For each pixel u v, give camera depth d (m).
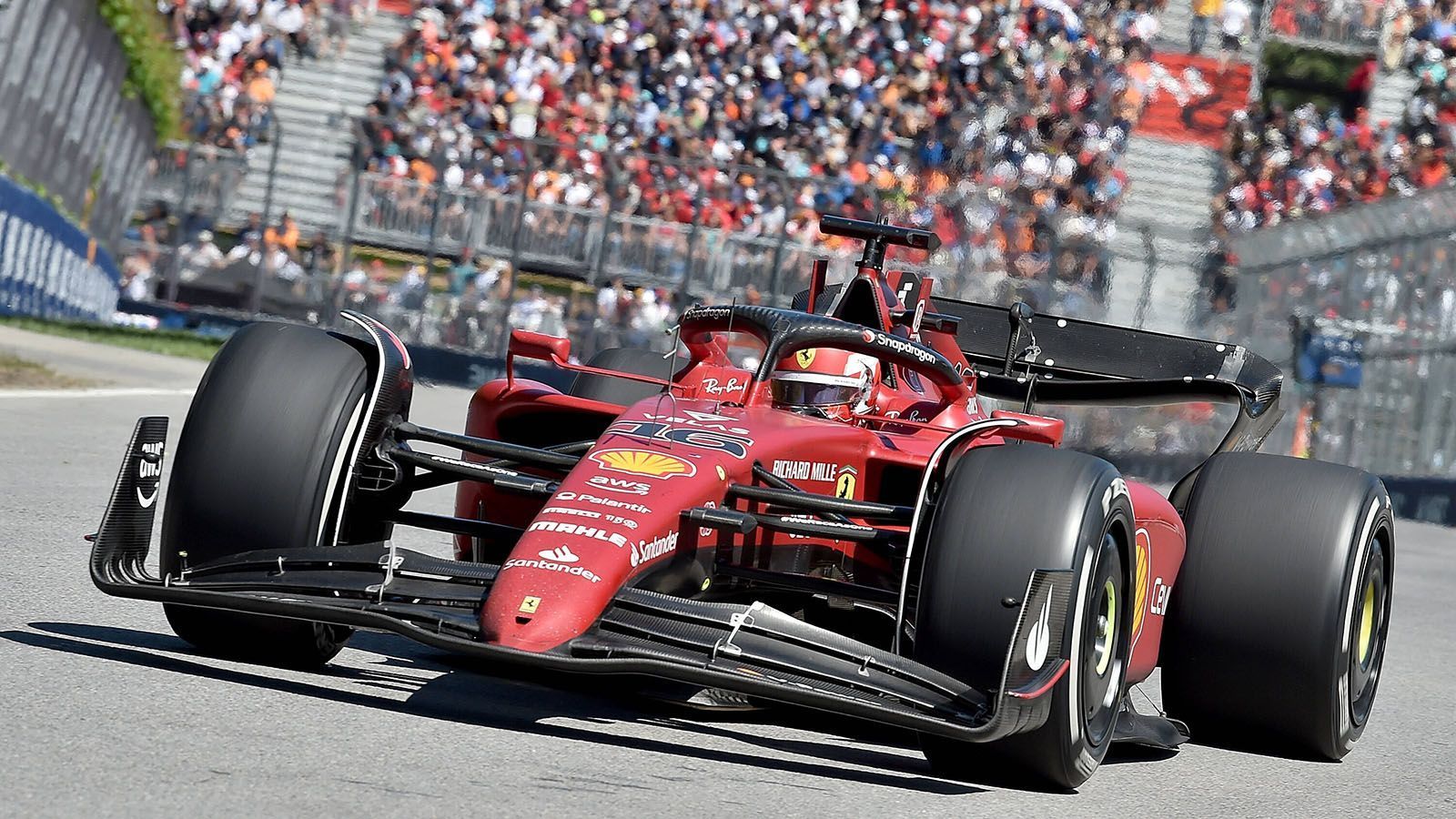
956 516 15.48
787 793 14.13
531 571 14.55
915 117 100.19
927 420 20.11
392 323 78.62
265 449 16.12
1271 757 19.73
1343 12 110.12
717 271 77.44
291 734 13.98
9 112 60.34
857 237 21.36
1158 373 26.75
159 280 79.88
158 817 11.31
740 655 14.15
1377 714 23.22
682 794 13.55
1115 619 16.81
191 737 13.48
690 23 100.50
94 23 67.50
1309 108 106.25
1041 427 17.75
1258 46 108.88
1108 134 101.06
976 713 14.41
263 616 16.39
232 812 11.59
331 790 12.41
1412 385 66.94
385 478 16.92
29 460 32.00
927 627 15.27
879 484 19.09
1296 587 19.06
